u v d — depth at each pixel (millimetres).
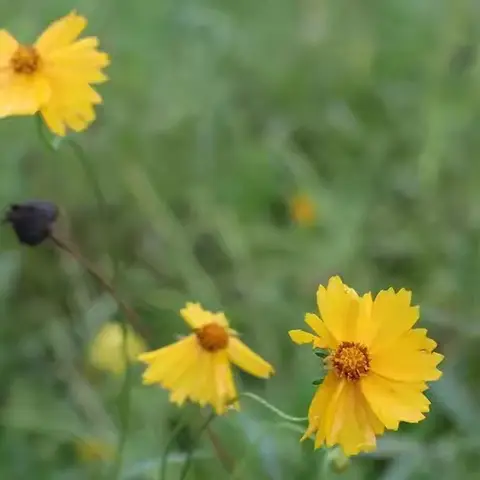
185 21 1340
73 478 986
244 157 1203
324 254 1135
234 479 889
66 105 860
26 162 1172
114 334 996
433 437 992
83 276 1122
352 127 1261
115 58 1256
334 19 1437
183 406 886
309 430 780
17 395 1042
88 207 1164
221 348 848
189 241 1154
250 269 1128
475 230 1134
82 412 1035
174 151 1211
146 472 934
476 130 1212
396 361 781
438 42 1324
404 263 1147
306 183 1183
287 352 1080
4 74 867
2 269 1083
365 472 987
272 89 1336
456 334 1069
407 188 1194
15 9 1244
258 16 1447
